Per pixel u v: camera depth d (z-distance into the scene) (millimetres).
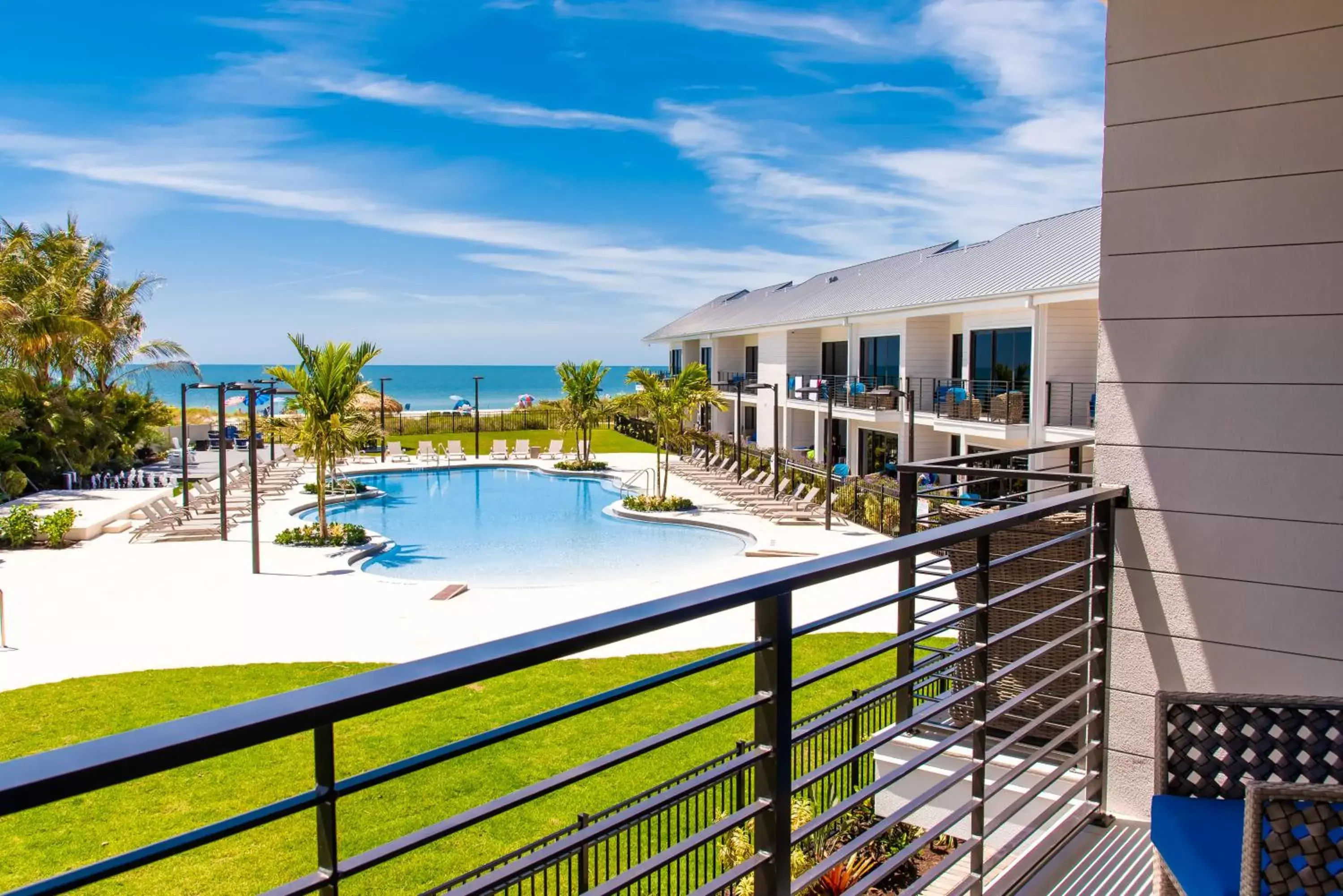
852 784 6242
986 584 2707
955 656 2695
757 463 32094
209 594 16250
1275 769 2531
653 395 28047
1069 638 3357
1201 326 3477
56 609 15055
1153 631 3607
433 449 40594
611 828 1829
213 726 979
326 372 21641
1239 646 3441
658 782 8078
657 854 1757
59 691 10781
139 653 12508
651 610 1509
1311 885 1857
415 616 14672
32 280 30516
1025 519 2820
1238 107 3375
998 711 2953
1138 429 3625
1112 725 3719
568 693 10500
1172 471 3555
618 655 12055
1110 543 3648
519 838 7160
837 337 31234
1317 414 3264
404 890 6496
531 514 27531
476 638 13375
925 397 25109
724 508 26734
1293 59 3266
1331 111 3201
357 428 21984
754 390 36500
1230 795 2545
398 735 9219
